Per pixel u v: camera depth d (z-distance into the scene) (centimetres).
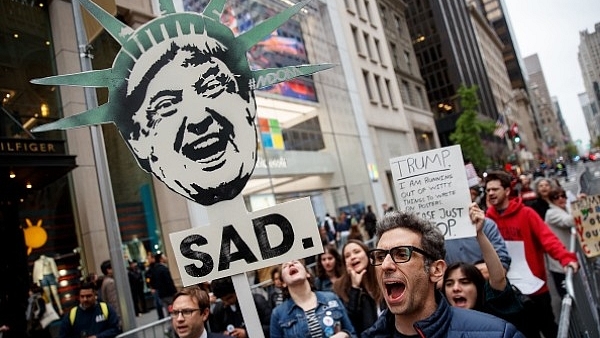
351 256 420
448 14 6788
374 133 2767
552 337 440
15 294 1026
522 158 7950
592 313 541
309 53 2252
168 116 275
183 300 348
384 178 2692
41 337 1002
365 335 233
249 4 1864
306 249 268
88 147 1259
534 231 459
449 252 425
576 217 600
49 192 1205
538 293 450
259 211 274
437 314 203
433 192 351
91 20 821
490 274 332
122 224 1284
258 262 271
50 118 1237
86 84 273
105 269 987
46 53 1290
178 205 1380
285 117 1959
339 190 2169
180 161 274
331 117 2305
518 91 12444
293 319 373
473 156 4306
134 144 276
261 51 1891
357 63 2858
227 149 274
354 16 3047
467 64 6981
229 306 522
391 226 218
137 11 1400
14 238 1065
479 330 199
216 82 276
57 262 1170
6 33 1213
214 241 275
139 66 278
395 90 3344
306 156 2012
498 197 476
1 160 903
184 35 279
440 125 6031
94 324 597
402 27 4275
